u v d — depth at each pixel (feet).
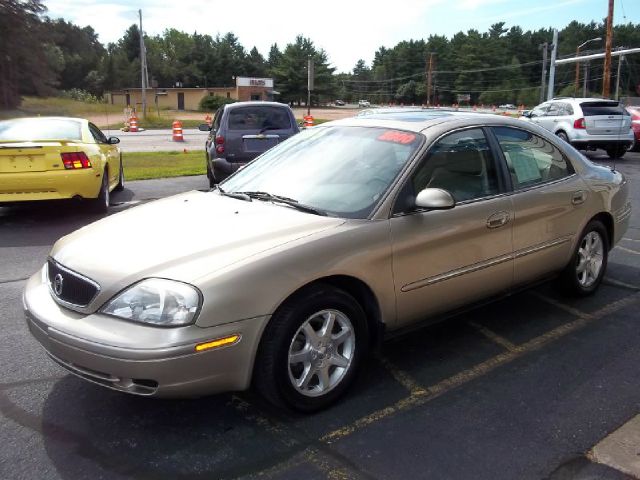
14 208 30.94
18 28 204.64
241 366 9.70
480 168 13.46
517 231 13.87
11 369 12.67
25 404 11.22
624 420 10.61
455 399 11.38
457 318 15.52
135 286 9.48
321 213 11.57
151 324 9.18
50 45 239.30
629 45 318.24
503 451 9.70
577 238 15.85
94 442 10.00
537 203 14.29
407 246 11.60
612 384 11.96
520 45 380.58
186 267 9.62
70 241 11.47
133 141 89.76
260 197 12.74
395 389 11.78
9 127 29.53
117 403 11.26
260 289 9.69
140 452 9.71
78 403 11.26
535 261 14.57
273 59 437.17
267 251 10.03
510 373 12.46
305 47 351.05
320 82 352.28
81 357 9.49
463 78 384.47
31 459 9.51
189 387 9.33
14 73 206.59
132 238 10.82
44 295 10.76
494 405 11.15
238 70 395.34
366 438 10.07
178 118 189.47
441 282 12.37
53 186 26.23
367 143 13.29
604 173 17.22
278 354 10.03
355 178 12.36
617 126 51.78
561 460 9.45
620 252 22.07
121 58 372.99
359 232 11.01
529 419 10.66
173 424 10.54
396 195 11.69
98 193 28.09
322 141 14.16
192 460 9.49
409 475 9.08
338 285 11.19
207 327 9.24
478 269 13.05
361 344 11.36
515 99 375.04
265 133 35.60
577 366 12.76
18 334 14.55
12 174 25.57
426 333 14.61
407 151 12.50
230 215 11.61
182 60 394.52
